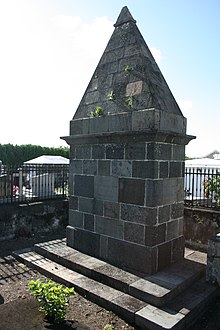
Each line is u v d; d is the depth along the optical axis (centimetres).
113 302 374
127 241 477
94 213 534
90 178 544
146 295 377
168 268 469
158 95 469
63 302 289
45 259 542
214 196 694
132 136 465
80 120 559
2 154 2022
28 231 749
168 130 466
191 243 635
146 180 451
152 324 327
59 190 942
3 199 775
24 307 297
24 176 962
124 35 529
